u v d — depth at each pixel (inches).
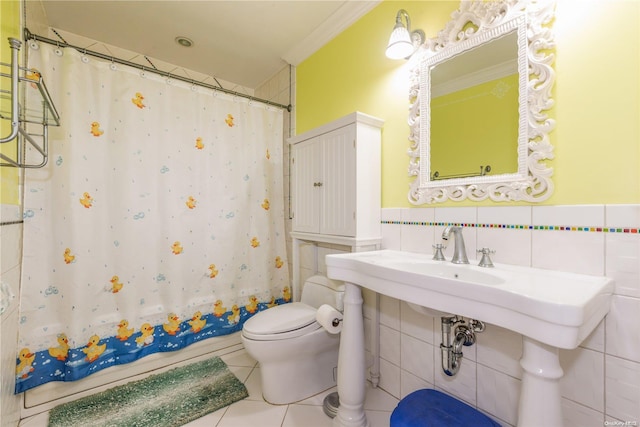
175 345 72.5
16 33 48.8
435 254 49.1
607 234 34.8
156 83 71.3
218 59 89.9
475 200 47.2
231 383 65.0
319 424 52.5
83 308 60.6
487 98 46.1
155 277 70.9
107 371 65.1
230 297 82.2
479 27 46.5
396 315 59.3
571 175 37.6
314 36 77.5
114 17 69.9
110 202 65.1
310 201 70.4
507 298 28.3
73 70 60.2
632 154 33.4
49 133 58.4
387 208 61.1
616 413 34.4
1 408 42.6
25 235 55.9
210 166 79.4
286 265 93.9
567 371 38.0
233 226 83.0
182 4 65.8
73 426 52.2
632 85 33.4
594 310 28.2
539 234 40.3
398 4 60.1
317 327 58.9
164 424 52.5
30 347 56.2
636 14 33.2
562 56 38.4
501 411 44.3
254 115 87.4
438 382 52.2
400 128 59.1
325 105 79.0
